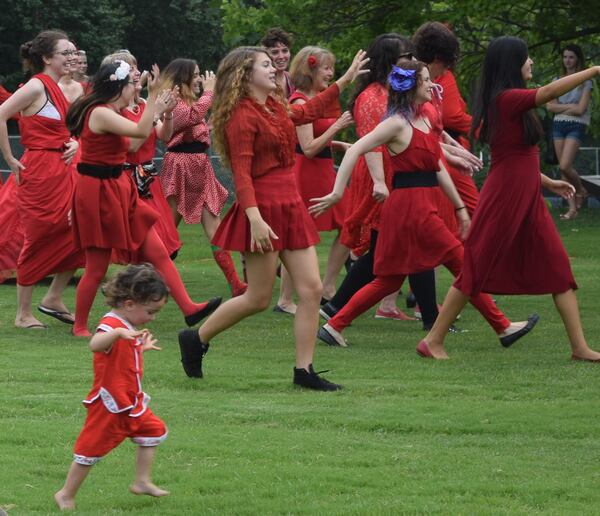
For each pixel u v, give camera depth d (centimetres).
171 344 1798
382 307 2058
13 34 7338
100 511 1002
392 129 1650
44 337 1864
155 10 8225
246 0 5488
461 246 1689
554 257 1606
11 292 2389
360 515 988
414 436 1262
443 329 1667
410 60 1711
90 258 1823
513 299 2286
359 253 2042
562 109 3616
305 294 1461
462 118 1931
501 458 1168
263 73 1404
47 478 1104
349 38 3594
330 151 2075
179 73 2209
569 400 1414
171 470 1123
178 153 2214
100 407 1007
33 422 1310
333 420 1307
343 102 4756
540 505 1020
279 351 1730
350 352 1719
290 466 1134
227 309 1484
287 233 1442
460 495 1048
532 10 3669
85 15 7425
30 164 1942
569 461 1156
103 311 2125
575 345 1642
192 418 1327
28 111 1964
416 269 1697
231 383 1497
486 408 1362
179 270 2838
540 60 3906
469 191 1888
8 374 1555
